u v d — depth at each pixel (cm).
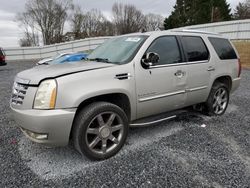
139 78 321
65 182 254
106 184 250
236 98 624
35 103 262
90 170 277
